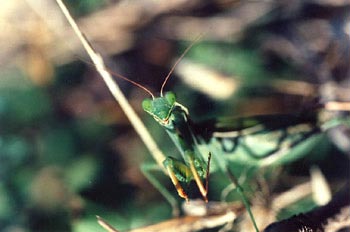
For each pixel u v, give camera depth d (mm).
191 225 243
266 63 283
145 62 289
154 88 285
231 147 246
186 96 281
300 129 245
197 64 284
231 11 292
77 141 275
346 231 216
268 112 274
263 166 255
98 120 279
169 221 243
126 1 295
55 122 280
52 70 288
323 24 284
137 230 241
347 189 220
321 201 248
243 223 244
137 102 282
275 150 247
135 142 273
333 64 276
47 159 272
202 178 258
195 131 243
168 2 294
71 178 268
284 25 288
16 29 293
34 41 290
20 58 290
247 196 249
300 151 250
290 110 272
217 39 288
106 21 292
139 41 292
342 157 258
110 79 247
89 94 284
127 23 293
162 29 292
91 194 264
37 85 286
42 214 262
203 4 294
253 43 287
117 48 290
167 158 234
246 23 290
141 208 260
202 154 247
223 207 245
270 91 277
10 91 284
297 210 248
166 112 234
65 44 289
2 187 267
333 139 260
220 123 245
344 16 282
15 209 264
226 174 244
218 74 281
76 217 261
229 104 278
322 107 246
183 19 293
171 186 262
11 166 271
